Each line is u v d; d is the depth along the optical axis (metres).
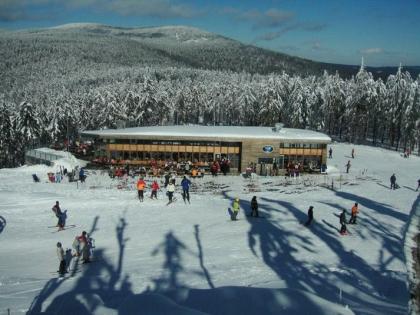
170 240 23.62
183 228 26.11
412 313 6.05
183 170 47.41
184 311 10.41
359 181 45.25
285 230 25.56
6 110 79.19
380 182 44.81
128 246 22.69
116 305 13.01
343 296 13.87
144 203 32.44
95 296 12.04
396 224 27.20
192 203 32.91
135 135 49.34
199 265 19.09
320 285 15.54
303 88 85.44
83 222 27.59
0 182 40.09
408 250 6.07
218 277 17.11
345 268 18.38
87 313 10.81
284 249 21.88
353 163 59.50
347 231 25.03
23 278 17.38
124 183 40.88
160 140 49.69
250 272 17.83
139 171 46.03
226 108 114.19
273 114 82.50
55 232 25.50
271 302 11.49
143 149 49.91
